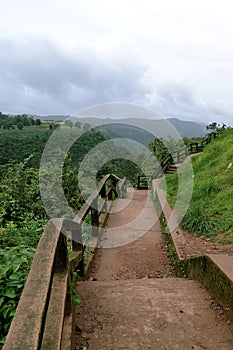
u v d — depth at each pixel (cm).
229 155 923
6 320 191
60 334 150
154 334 240
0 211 579
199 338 236
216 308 279
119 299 297
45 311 130
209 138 1903
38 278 149
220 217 557
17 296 203
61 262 208
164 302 291
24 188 696
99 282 346
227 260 309
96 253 511
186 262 406
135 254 530
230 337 237
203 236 513
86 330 244
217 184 722
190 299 298
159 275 454
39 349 113
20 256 247
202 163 1072
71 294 223
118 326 250
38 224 525
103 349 221
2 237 425
